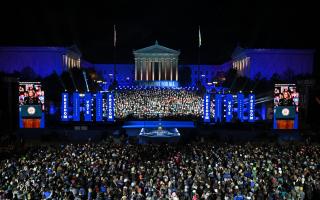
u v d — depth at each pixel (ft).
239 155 130.00
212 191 85.51
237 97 265.13
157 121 263.08
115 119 259.39
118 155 129.08
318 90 265.75
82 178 96.53
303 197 87.92
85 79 377.30
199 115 276.41
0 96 248.32
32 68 378.32
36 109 226.38
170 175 100.68
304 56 391.86
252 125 242.17
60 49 378.94
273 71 391.86
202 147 149.89
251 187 91.04
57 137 218.18
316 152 136.46
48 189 86.48
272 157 124.57
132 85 533.55
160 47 535.60
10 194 84.23
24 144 191.01
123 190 85.40
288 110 226.58
